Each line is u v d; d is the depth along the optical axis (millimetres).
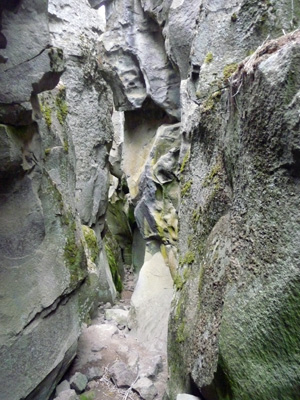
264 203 818
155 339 2148
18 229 1261
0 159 1106
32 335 1291
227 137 1112
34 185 1307
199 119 1414
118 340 2125
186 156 1712
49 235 1415
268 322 764
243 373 826
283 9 1281
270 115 782
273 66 780
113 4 3145
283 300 728
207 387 1019
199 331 1145
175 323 1446
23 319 1247
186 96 2121
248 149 896
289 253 726
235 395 865
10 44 1088
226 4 1519
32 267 1310
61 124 1747
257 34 1363
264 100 804
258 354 791
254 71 859
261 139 826
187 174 1613
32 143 1298
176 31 2285
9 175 1197
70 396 1474
